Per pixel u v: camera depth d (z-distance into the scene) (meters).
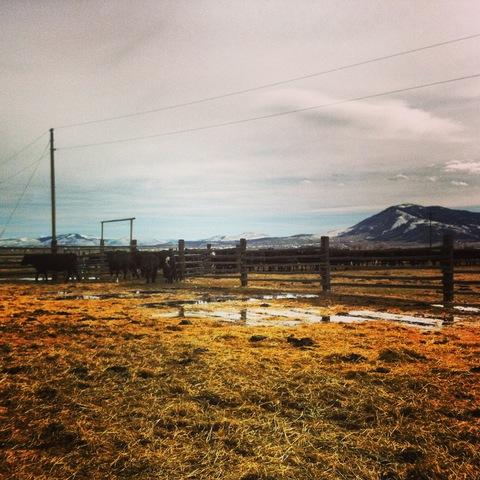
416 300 13.09
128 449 3.10
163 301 13.07
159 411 3.78
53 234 26.92
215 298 13.95
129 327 8.02
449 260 12.86
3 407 3.88
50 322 8.48
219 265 28.31
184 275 22.19
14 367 5.02
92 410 3.79
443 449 3.08
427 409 3.78
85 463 2.91
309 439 3.25
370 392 4.20
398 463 2.91
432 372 4.91
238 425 3.49
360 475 2.78
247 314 10.16
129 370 4.97
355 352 5.92
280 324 8.66
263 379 4.62
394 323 8.70
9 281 23.03
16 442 3.20
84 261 25.53
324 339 6.95
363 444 3.17
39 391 4.27
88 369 5.05
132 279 24.08
